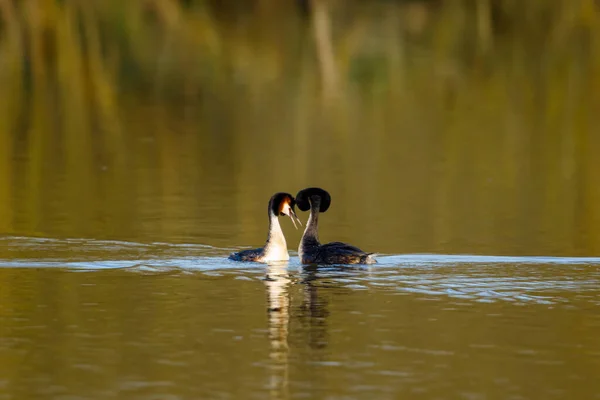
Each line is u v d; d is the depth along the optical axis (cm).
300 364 1062
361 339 1148
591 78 3766
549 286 1398
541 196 2298
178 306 1288
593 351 1107
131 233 1844
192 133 3091
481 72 3984
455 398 968
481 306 1290
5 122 3155
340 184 2417
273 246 1584
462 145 2927
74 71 3822
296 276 1462
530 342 1140
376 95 3759
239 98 3678
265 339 1150
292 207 1598
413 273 1478
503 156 2773
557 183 2444
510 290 1377
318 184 2417
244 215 2053
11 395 967
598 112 3362
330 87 3884
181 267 1527
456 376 1027
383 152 2828
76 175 2491
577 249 1744
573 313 1256
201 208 2120
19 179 2428
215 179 2461
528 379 1020
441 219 2056
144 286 1400
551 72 3878
